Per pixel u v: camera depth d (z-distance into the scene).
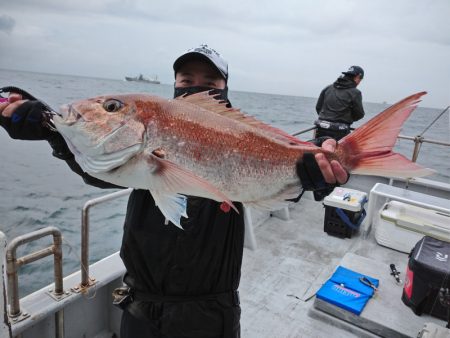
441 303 2.70
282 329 2.85
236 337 1.81
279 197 1.67
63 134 1.49
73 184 13.65
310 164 1.57
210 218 1.71
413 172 1.45
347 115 6.45
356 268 3.54
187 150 1.51
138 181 1.48
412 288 2.89
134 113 1.47
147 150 1.47
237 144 1.57
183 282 1.70
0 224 9.48
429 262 2.82
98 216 10.44
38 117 1.51
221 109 1.62
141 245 1.72
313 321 2.96
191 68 1.91
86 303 2.58
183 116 1.52
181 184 1.41
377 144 1.54
